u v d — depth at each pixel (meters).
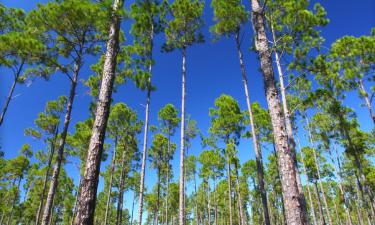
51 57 11.85
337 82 14.70
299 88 15.28
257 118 21.08
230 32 15.82
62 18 11.11
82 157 20.73
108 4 6.66
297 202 4.89
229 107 21.02
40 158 24.62
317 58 12.05
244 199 37.97
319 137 22.11
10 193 32.59
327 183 35.66
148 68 15.28
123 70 14.52
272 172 27.11
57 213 36.94
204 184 36.12
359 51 15.38
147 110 15.41
